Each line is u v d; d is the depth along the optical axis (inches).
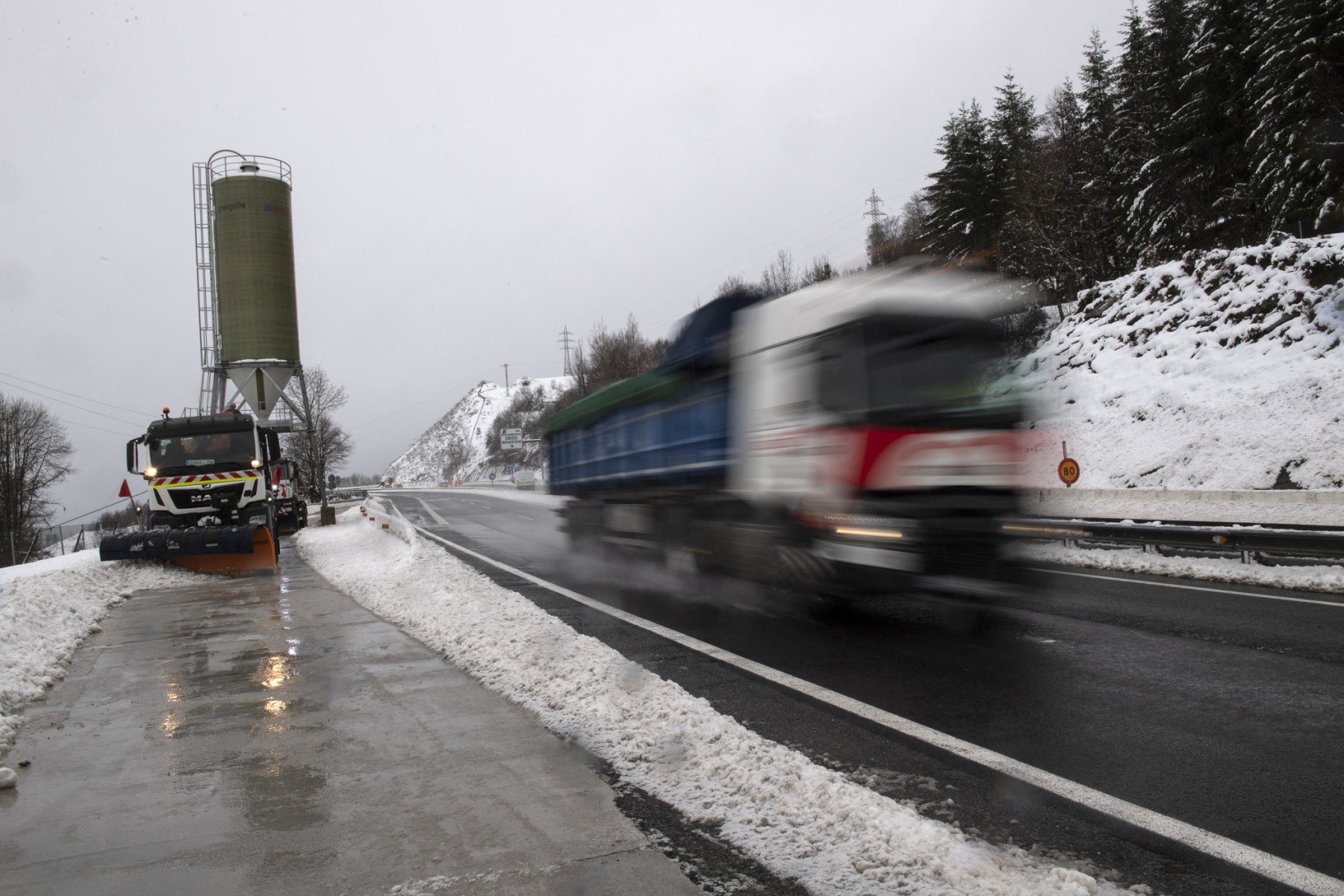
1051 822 151.6
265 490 727.7
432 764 189.9
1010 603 371.6
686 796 165.0
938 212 1819.6
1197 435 792.9
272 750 204.1
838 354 317.7
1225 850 138.4
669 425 481.7
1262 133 1221.1
